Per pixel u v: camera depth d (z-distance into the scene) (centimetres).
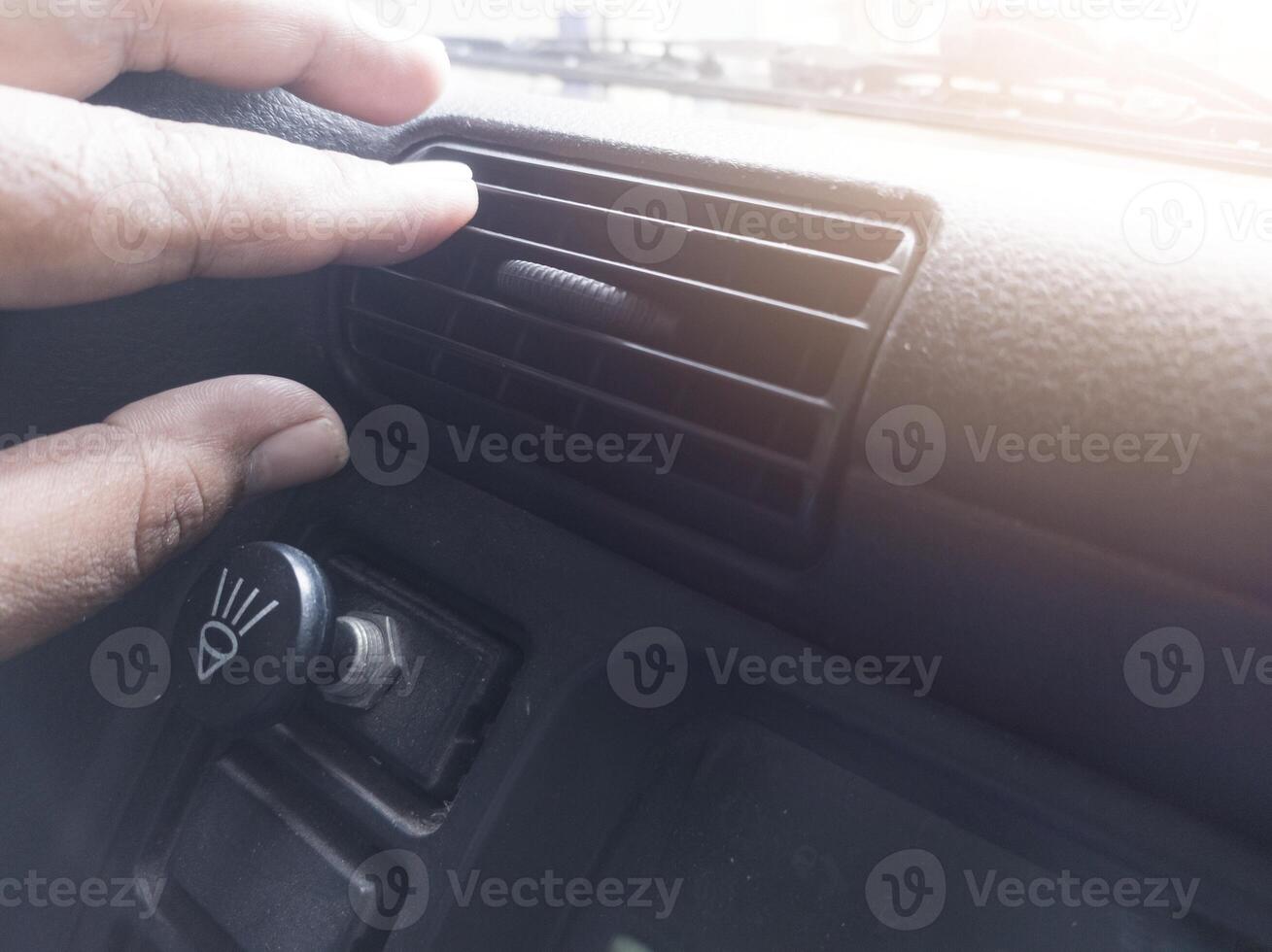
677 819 69
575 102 74
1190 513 43
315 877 66
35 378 76
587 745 66
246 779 71
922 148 64
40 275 57
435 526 71
